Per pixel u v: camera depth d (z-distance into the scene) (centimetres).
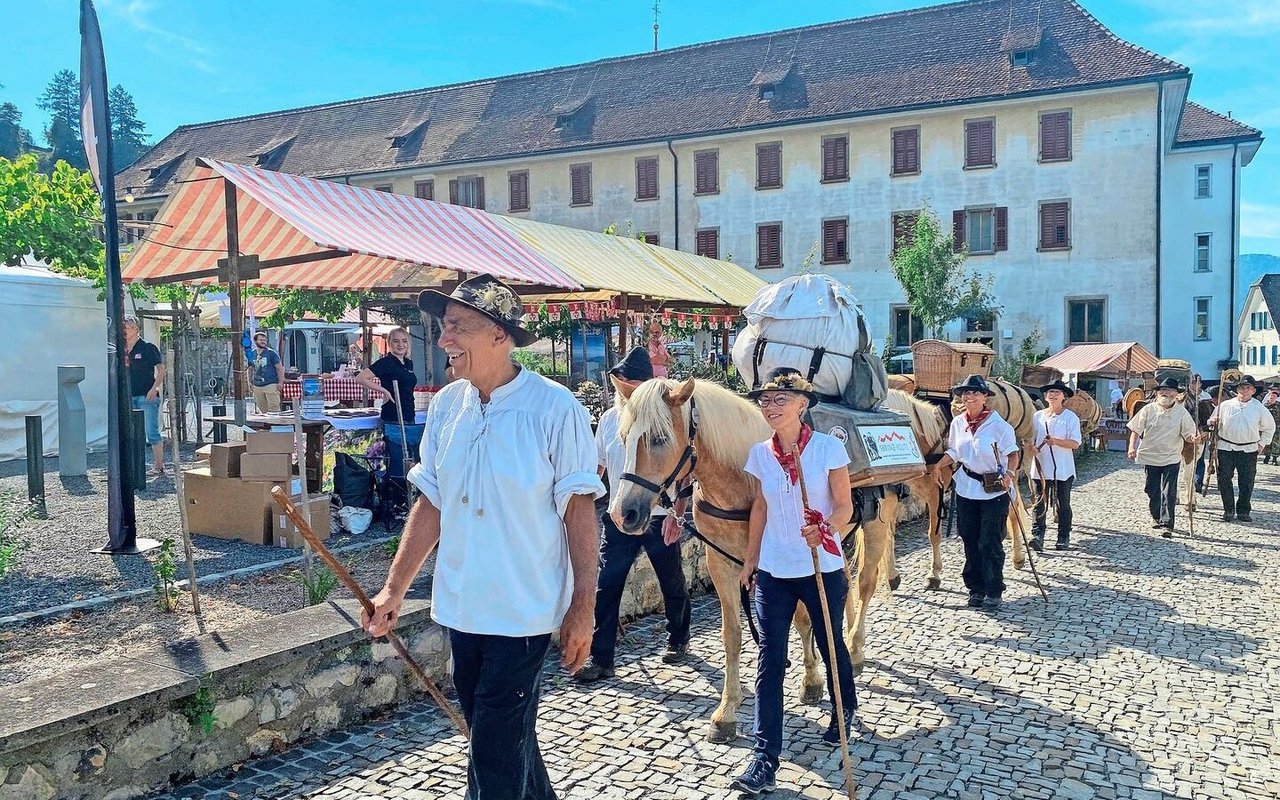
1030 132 2970
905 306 3120
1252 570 861
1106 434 2167
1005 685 537
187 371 1819
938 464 750
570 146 3506
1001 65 3097
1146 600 743
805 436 429
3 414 1282
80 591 605
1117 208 2886
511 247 1179
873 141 3147
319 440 805
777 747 402
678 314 1920
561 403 289
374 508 817
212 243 1047
